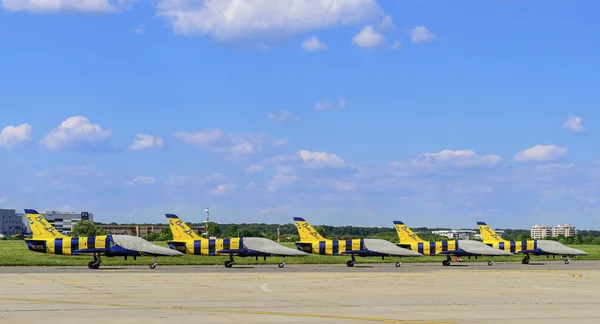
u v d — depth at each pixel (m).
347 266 80.75
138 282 48.31
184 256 88.75
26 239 73.94
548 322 28.94
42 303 33.50
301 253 83.12
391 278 56.72
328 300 37.03
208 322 27.52
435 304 35.59
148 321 27.53
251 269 69.44
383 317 29.94
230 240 82.75
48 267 69.56
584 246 198.50
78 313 29.73
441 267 81.38
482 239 108.81
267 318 28.95
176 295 38.62
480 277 59.66
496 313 31.88
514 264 94.06
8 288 42.03
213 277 54.81
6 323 26.47
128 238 74.94
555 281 54.97
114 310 30.98
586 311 33.09
